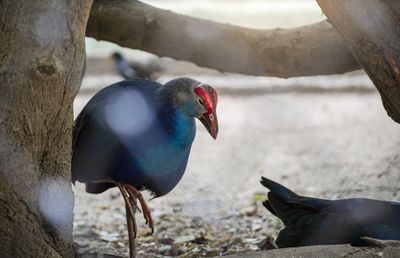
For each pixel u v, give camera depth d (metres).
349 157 9.66
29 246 3.53
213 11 19.70
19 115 3.40
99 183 4.73
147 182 4.39
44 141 3.58
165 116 4.13
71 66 3.54
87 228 6.53
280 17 19.16
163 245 6.06
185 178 8.95
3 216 3.40
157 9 5.93
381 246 3.81
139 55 17.02
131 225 4.38
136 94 4.24
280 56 5.63
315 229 4.76
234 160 9.93
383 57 3.83
